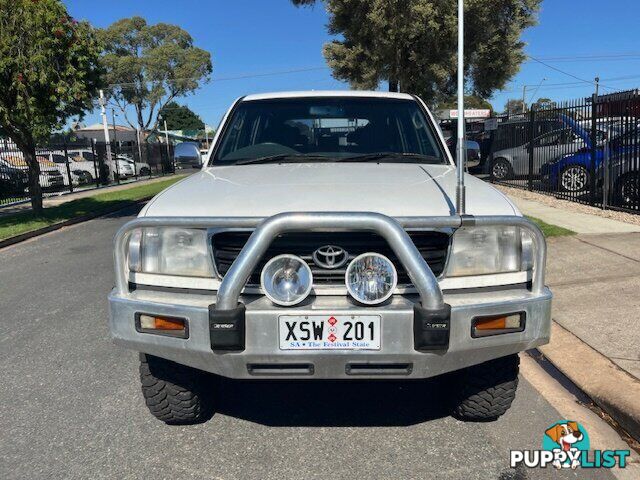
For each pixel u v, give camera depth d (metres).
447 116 24.89
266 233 2.51
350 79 21.44
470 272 2.78
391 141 4.17
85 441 3.35
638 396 3.52
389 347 2.59
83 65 12.29
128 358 4.68
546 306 2.74
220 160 4.08
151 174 34.78
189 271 2.80
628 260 6.68
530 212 10.62
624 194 10.06
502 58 21.12
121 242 2.78
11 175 18.58
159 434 3.41
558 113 13.20
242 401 3.81
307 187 3.07
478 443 3.25
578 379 3.98
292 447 3.24
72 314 5.94
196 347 2.65
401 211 2.75
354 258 2.60
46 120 12.27
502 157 16.69
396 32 17.92
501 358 3.18
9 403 3.87
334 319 2.57
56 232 12.27
